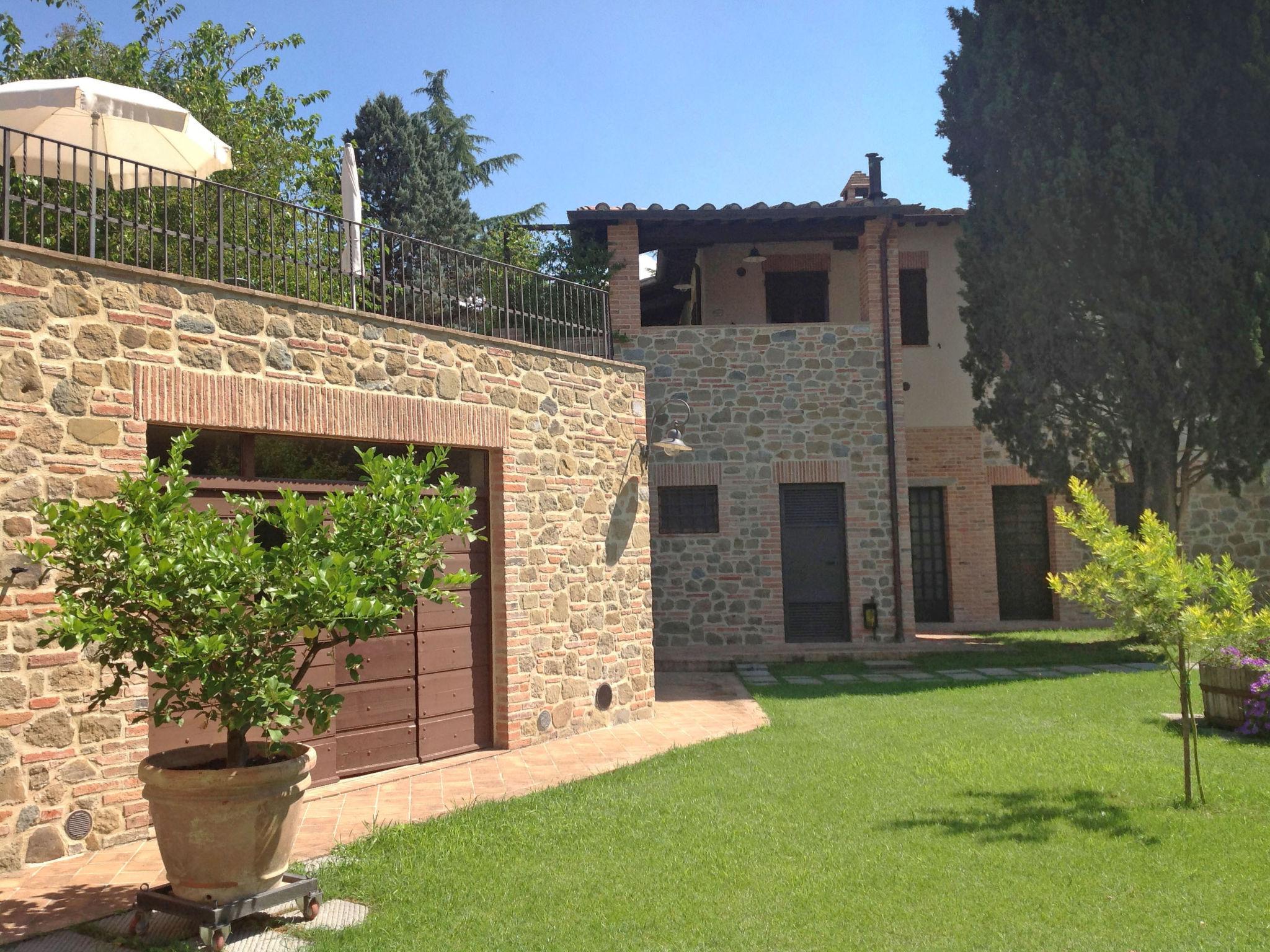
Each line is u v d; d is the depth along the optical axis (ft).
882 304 50.88
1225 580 20.79
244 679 14.52
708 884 16.05
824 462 50.26
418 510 16.21
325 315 23.49
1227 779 22.18
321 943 14.07
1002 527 58.23
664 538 50.14
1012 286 46.01
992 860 16.98
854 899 15.25
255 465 22.66
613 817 20.11
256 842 14.67
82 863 17.97
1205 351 42.06
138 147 30.50
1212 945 13.24
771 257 55.72
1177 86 43.21
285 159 50.19
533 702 28.55
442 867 17.17
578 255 50.26
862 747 26.45
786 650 47.34
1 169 28.45
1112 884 15.71
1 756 17.42
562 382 30.53
